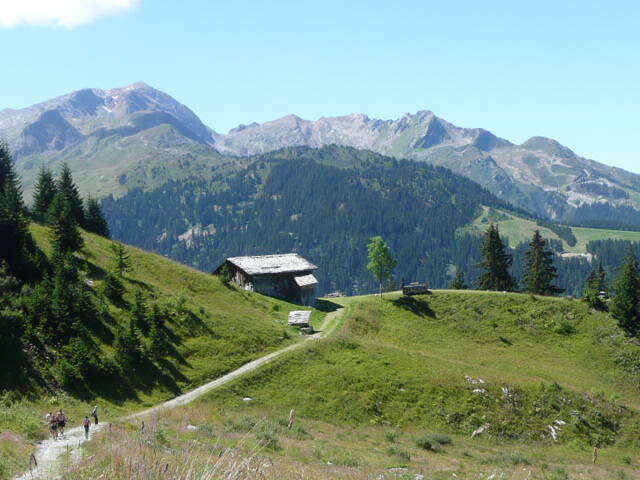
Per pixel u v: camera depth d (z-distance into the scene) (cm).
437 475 3400
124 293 6109
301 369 5709
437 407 5312
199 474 787
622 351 7294
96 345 4816
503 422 5197
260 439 3519
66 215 6525
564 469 4138
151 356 5178
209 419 4178
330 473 2825
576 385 6378
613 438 5244
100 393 4372
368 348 6391
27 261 5384
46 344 4503
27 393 3856
